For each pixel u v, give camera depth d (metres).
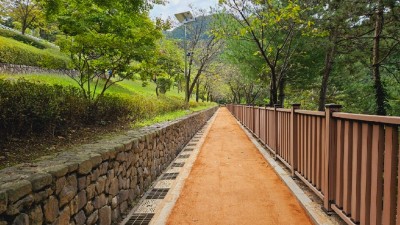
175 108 14.61
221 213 3.33
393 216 1.94
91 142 3.52
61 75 14.52
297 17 8.26
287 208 3.46
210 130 13.69
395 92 11.52
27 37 21.39
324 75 11.49
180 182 4.61
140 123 6.97
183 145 8.52
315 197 3.65
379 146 2.11
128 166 3.52
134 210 3.44
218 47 22.14
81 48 5.89
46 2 5.00
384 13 8.04
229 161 6.29
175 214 3.33
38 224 1.74
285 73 11.95
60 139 3.84
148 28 6.46
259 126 9.18
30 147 3.20
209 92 49.53
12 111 3.15
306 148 4.04
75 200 2.21
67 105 4.32
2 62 12.58
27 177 1.78
